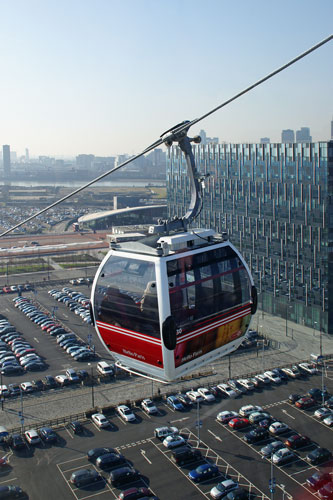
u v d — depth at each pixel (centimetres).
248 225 9375
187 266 2206
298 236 8381
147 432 5275
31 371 6956
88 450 4950
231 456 4812
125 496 4156
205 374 6656
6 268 13050
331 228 7888
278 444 4931
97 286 2352
